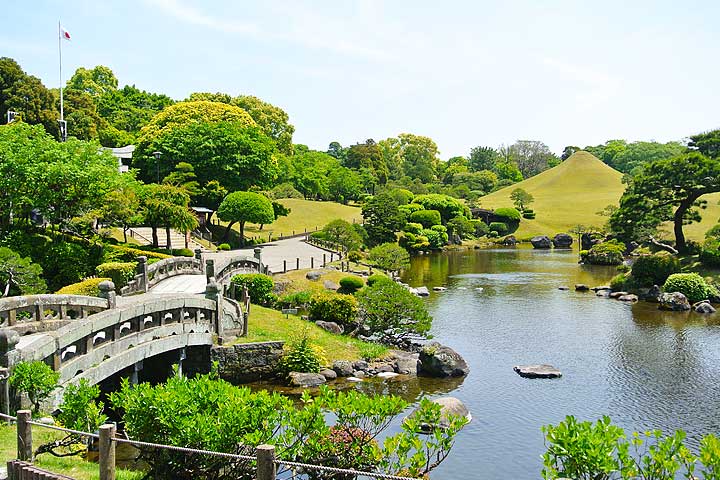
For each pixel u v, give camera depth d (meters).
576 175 131.75
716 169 46.44
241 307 27.42
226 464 9.38
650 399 20.92
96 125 73.94
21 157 29.94
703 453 7.80
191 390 10.05
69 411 11.42
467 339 29.59
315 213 82.81
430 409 9.70
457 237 85.56
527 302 39.97
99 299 17.30
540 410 19.64
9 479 8.43
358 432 10.07
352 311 28.70
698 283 40.09
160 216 41.28
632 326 32.81
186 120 68.50
